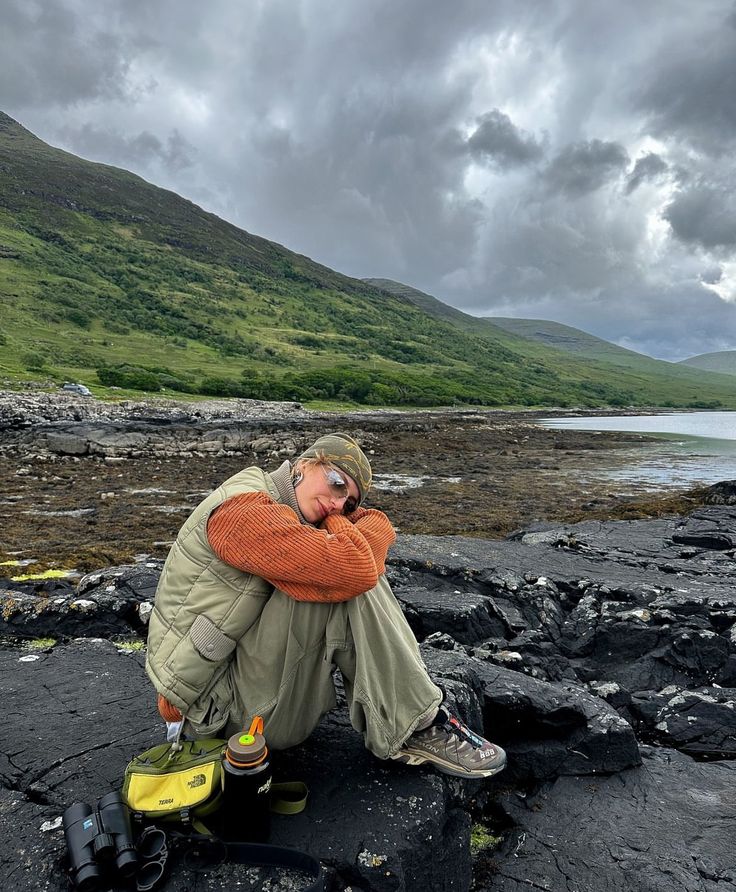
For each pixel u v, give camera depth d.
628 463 28.98
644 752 4.29
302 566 2.57
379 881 2.55
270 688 2.76
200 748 2.69
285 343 161.25
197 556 2.72
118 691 3.97
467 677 4.03
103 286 166.00
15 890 2.35
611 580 6.81
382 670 2.84
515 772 3.86
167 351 125.19
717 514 11.59
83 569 8.20
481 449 35.38
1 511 13.71
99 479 19.73
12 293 136.75
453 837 2.97
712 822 3.57
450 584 6.86
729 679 5.29
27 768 3.08
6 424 28.94
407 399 101.88
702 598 6.12
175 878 2.40
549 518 13.94
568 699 4.05
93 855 2.32
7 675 4.23
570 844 3.37
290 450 28.77
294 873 2.44
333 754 3.18
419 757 3.00
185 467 23.23
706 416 114.88
